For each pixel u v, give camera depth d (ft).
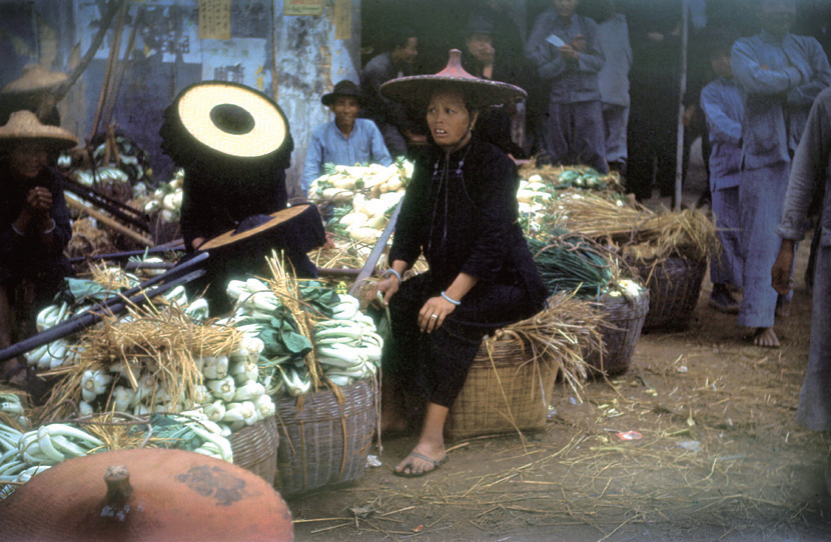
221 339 7.72
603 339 13.80
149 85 22.36
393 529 8.72
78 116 21.79
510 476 10.15
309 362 8.91
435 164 10.31
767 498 9.48
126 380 7.38
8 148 11.37
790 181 10.52
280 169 11.45
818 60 16.33
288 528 4.59
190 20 22.25
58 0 21.07
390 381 11.34
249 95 11.72
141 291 8.41
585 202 18.54
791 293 19.17
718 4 18.37
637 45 24.44
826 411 10.21
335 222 15.33
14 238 11.53
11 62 20.66
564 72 23.27
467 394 11.10
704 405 13.00
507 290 10.31
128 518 4.28
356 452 9.46
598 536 8.55
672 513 9.10
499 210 9.84
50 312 9.12
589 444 11.31
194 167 11.02
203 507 4.52
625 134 24.90
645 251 17.06
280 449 8.92
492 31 21.44
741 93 18.22
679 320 18.01
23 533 4.31
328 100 18.47
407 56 20.42
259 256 10.18
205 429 6.93
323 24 22.82
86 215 18.67
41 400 8.50
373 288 10.61
